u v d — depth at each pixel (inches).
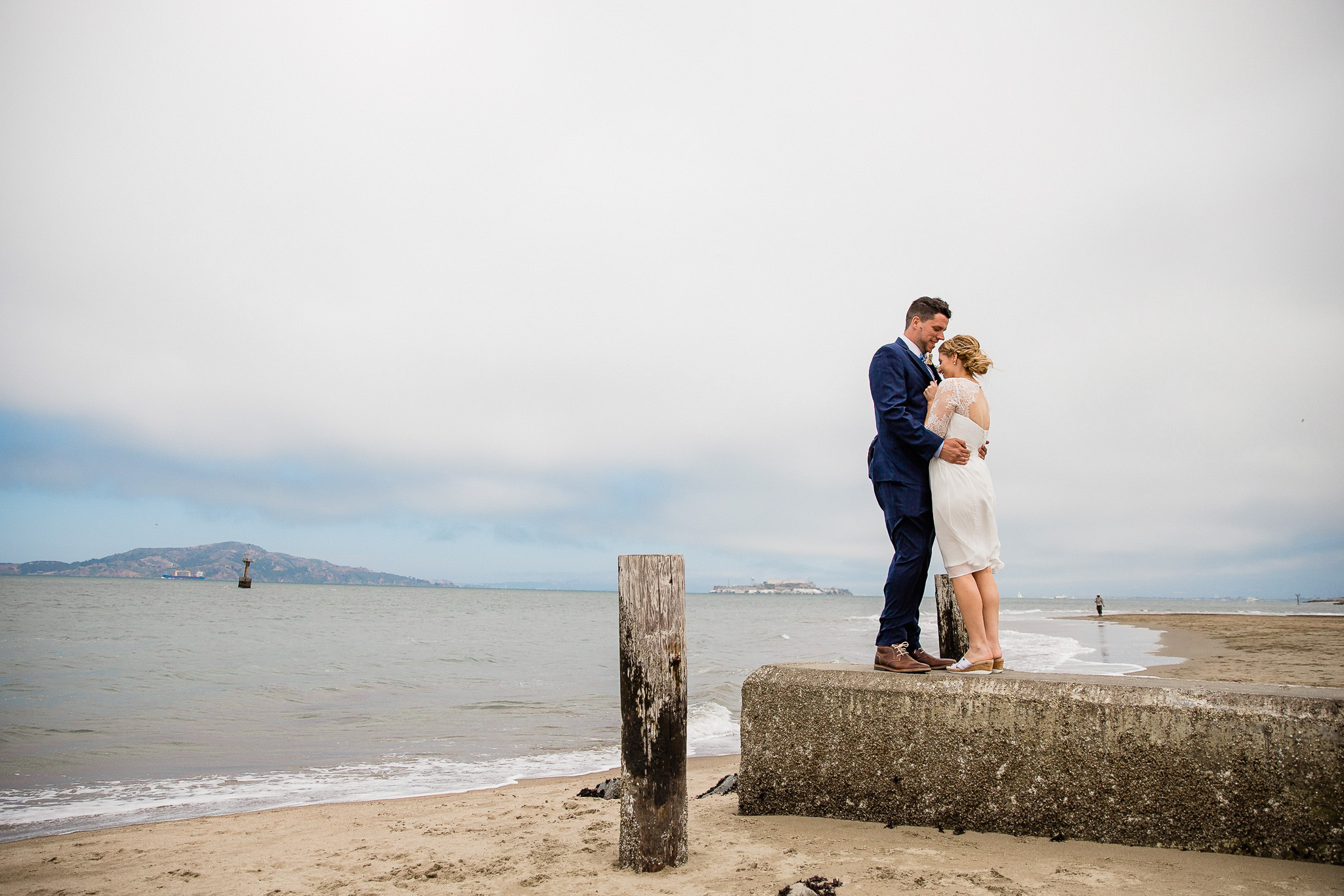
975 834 140.6
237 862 170.2
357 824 212.1
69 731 387.9
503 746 364.8
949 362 165.6
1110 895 110.7
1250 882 113.8
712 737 381.4
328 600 3543.3
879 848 135.3
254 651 888.9
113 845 193.6
